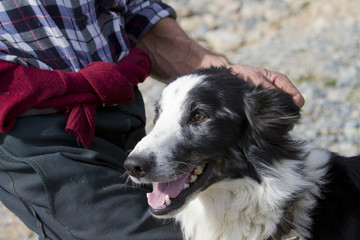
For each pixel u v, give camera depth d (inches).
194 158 104.9
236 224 111.6
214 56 125.1
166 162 101.7
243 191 109.0
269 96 105.7
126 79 103.9
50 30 99.2
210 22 427.8
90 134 100.0
